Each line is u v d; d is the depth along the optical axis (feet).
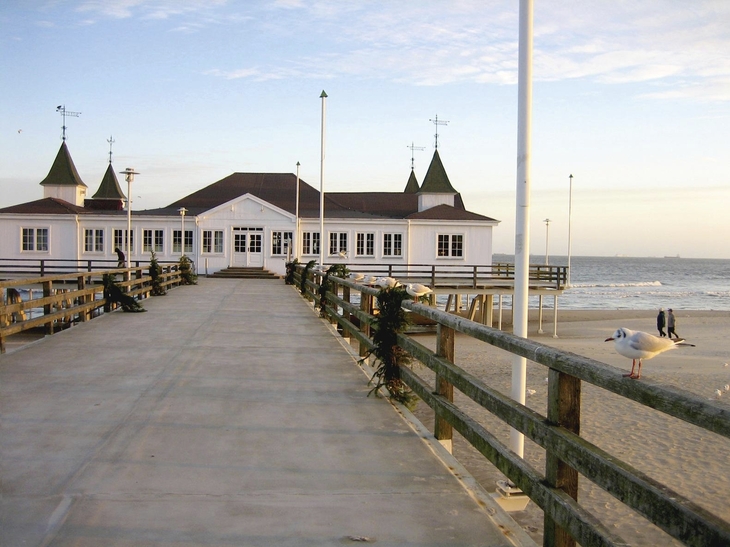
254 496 14.33
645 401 9.12
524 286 20.75
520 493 21.09
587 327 118.11
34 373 27.32
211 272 122.01
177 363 30.09
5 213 118.32
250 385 25.64
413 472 16.01
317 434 19.15
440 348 19.16
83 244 120.37
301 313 53.67
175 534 12.39
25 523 12.78
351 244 122.42
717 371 68.08
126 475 15.48
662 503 8.39
